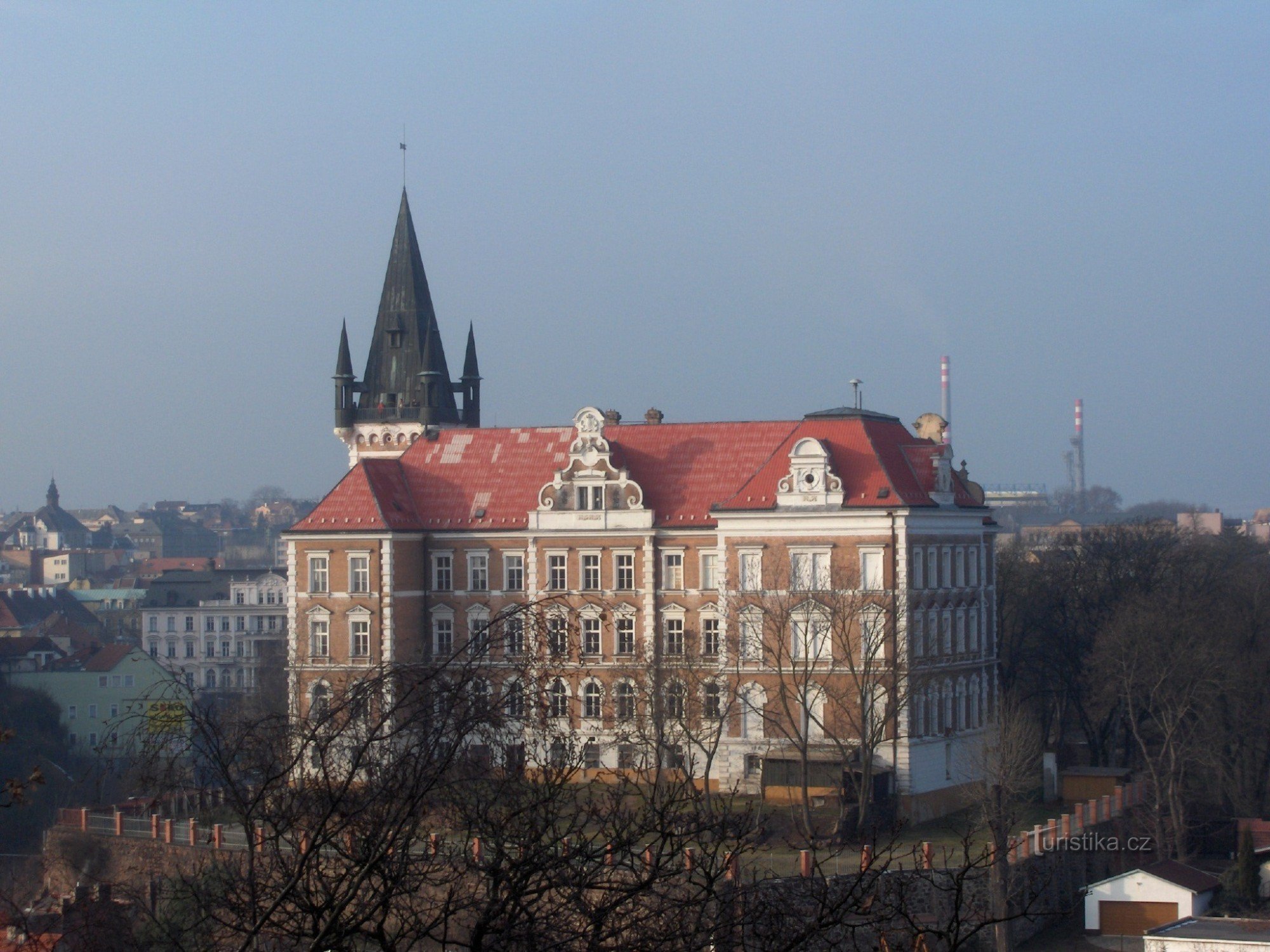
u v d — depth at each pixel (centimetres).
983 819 15562
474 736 6119
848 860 15012
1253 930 14600
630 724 16262
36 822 18925
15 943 7456
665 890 6288
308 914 5825
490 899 5812
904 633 19038
